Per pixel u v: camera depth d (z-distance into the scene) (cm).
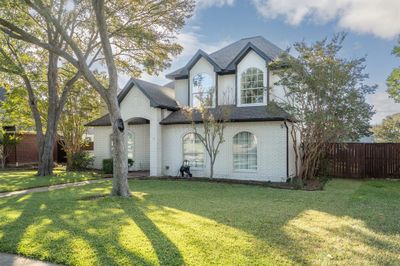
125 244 583
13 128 2909
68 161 2338
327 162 1869
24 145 2928
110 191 1287
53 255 532
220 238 618
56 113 2028
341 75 1388
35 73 2064
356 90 1427
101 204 984
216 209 901
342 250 561
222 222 744
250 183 1534
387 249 569
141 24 1883
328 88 1407
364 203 1009
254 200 1061
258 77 1820
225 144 1775
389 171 1817
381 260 515
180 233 651
